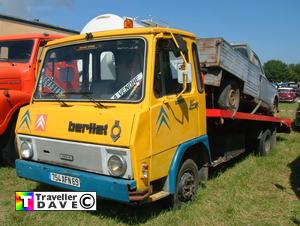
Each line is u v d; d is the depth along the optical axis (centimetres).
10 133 721
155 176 466
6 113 701
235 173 762
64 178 482
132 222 509
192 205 564
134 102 458
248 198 625
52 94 533
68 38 539
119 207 557
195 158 590
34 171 516
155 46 473
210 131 672
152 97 460
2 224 505
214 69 657
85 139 461
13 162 738
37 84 557
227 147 751
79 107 486
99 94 487
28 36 800
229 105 710
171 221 512
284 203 605
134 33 481
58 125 489
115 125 439
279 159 906
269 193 653
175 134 503
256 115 834
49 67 552
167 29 495
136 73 469
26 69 770
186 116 529
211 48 649
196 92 559
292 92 3819
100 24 660
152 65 465
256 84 836
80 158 474
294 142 1166
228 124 743
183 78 484
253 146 947
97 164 459
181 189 542
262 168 818
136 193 436
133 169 432
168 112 486
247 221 536
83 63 514
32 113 525
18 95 719
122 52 485
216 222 528
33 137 521
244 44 908
